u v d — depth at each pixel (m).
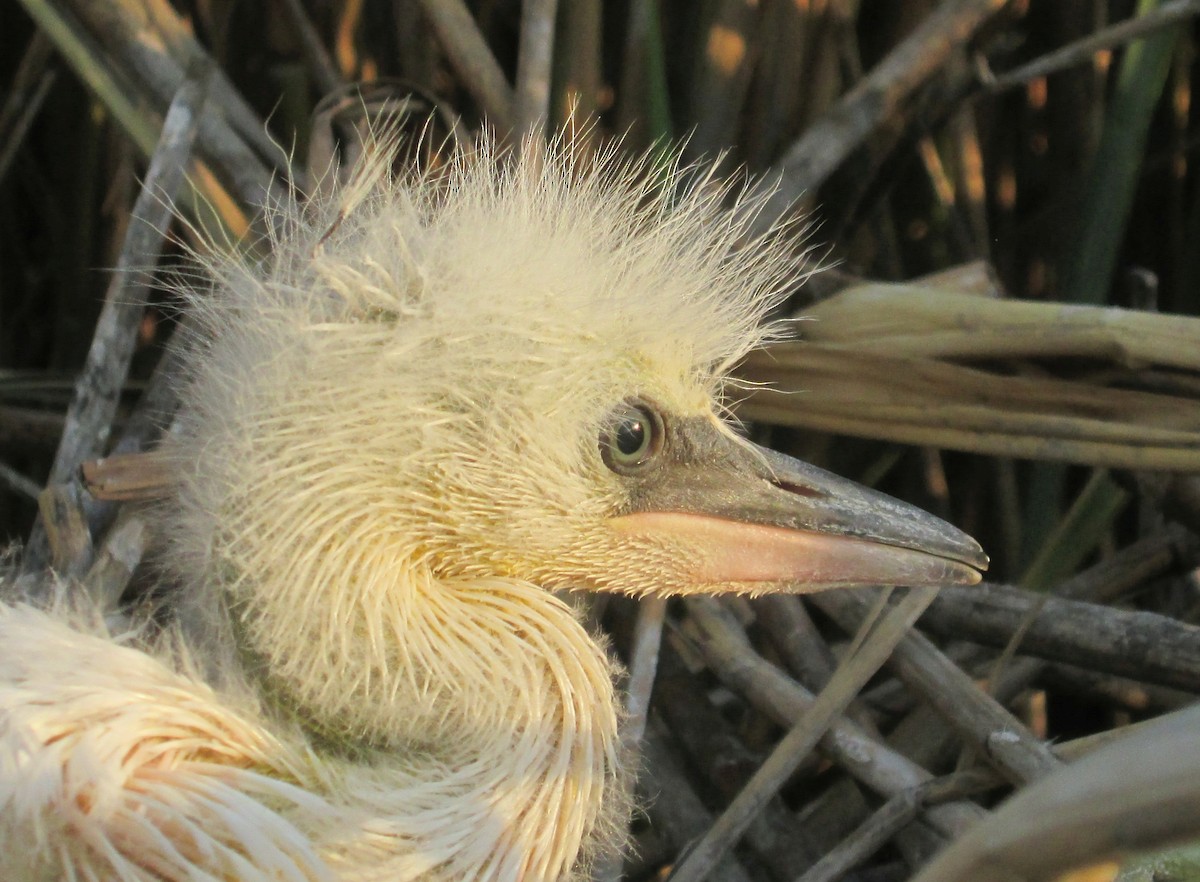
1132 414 2.19
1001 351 2.20
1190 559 2.21
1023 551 2.26
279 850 2.10
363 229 2.13
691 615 2.21
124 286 2.19
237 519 2.11
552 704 2.12
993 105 2.31
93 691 2.10
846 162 2.27
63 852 2.10
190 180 2.20
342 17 2.27
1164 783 1.85
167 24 2.22
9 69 2.33
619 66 2.28
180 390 2.14
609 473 2.12
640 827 2.21
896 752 2.17
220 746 2.11
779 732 2.21
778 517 2.13
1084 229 2.28
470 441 2.11
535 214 2.13
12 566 2.17
